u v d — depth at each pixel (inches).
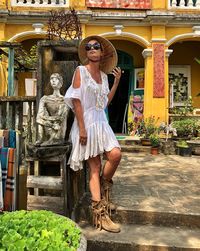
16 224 99.0
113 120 514.3
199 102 488.1
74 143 142.2
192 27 421.1
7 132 154.6
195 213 149.3
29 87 282.7
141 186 198.5
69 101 140.4
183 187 197.5
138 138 397.4
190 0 419.2
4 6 403.2
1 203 134.6
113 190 187.8
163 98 416.5
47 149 139.9
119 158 142.3
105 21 414.0
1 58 321.7
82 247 92.2
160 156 339.6
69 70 157.5
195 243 132.2
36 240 90.1
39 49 157.4
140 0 411.8
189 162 299.1
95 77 144.0
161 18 406.6
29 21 410.3
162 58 417.1
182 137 382.6
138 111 467.8
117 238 134.5
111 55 149.9
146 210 151.8
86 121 140.8
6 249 85.7
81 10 400.5
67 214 142.9
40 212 113.3
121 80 505.7
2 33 405.4
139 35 421.1
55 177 141.2
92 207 144.5
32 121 174.9
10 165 140.4
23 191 157.6
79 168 143.0
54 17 182.5
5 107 177.6
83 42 144.6
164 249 129.1
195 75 492.4
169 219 149.9
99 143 140.1
